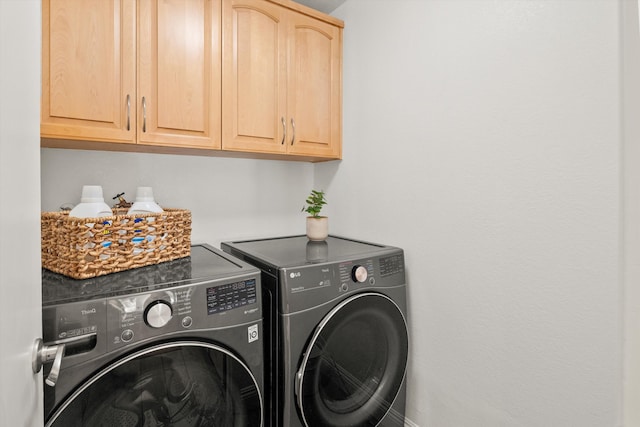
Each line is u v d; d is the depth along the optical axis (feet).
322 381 4.02
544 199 3.48
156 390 2.93
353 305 4.18
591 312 3.16
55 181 4.51
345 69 6.09
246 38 4.91
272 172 6.53
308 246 5.36
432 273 4.69
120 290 2.91
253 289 3.54
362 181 5.82
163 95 4.23
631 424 3.01
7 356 1.44
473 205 4.16
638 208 3.00
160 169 5.33
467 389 4.27
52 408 2.49
